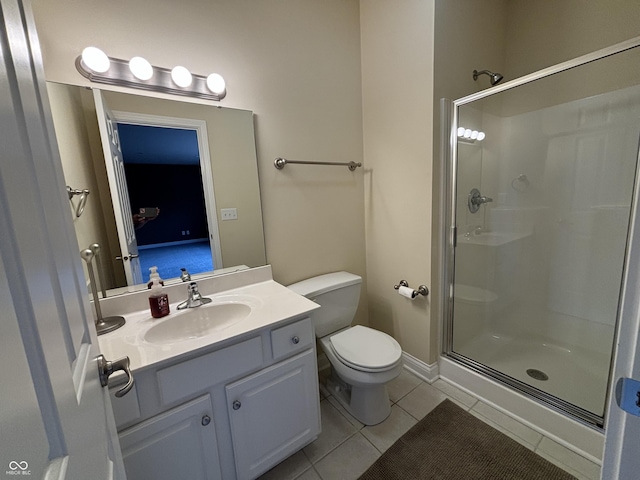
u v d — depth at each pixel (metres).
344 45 1.85
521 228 1.95
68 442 0.36
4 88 0.33
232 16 1.42
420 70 1.59
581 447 1.27
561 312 1.85
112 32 1.15
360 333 1.65
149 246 1.33
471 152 1.76
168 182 1.36
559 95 1.71
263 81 1.55
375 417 1.49
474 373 1.66
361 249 2.13
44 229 0.41
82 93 1.12
